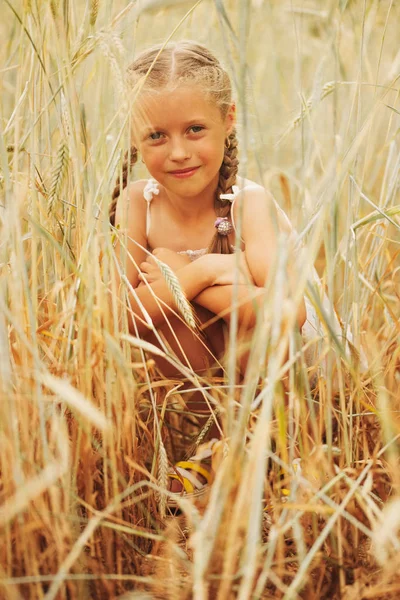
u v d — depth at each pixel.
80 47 1.29
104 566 1.13
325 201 1.01
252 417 1.33
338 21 1.21
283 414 1.04
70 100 1.25
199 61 1.48
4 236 1.11
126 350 1.25
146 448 1.41
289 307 0.94
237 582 1.01
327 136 1.82
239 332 1.50
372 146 1.84
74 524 1.07
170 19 2.23
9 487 0.99
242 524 0.96
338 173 1.06
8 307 1.21
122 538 1.14
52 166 1.45
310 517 1.18
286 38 2.50
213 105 1.47
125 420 1.17
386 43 2.23
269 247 1.54
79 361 1.13
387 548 1.06
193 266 1.53
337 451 1.25
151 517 1.29
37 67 1.38
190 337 1.58
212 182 1.63
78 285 1.20
